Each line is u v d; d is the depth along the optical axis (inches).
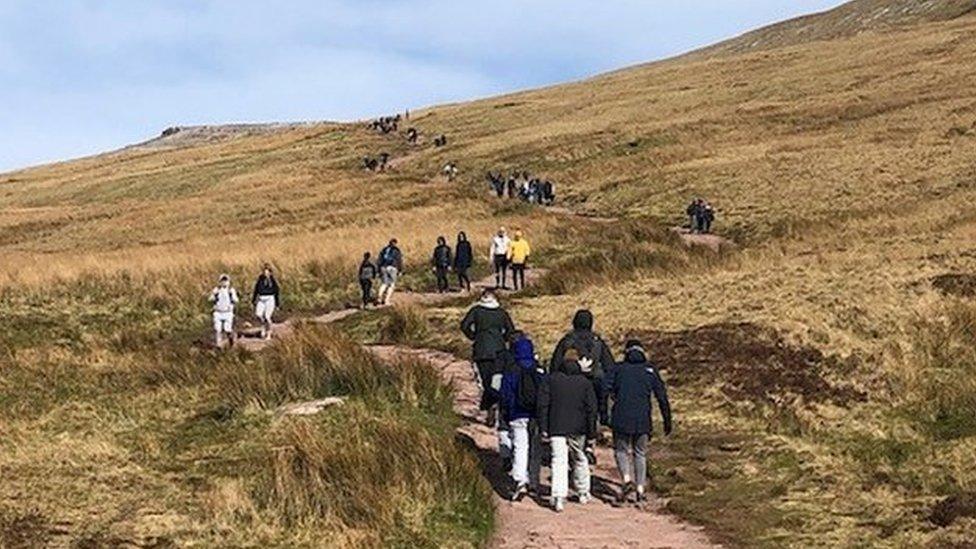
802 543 400.5
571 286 1083.9
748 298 834.2
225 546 376.5
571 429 450.9
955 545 377.1
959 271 829.8
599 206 1921.8
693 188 1886.1
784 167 1926.7
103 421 579.2
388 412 550.9
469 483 443.5
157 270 1219.2
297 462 446.0
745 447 531.5
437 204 1969.7
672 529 425.7
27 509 409.7
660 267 1151.0
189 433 549.6
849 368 629.9
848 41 4124.0
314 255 1337.4
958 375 604.1
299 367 626.8
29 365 737.6
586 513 449.4
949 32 3786.9
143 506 420.8
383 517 396.8
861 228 1269.7
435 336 868.6
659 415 596.7
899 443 516.7
